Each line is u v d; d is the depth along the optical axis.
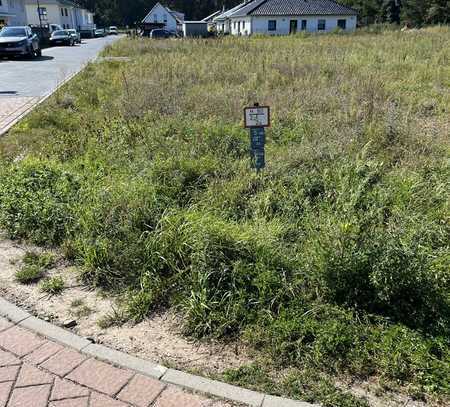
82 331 2.88
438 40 21.09
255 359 2.64
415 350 2.62
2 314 2.98
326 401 2.30
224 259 3.29
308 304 3.02
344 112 7.55
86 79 12.88
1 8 37.12
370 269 3.02
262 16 44.34
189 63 14.56
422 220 3.96
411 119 7.32
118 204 4.02
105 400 2.29
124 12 88.94
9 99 10.63
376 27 44.00
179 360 2.63
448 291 3.10
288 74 11.76
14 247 3.94
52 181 4.79
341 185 4.52
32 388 2.37
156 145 5.82
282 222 4.09
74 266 3.64
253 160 5.05
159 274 3.37
